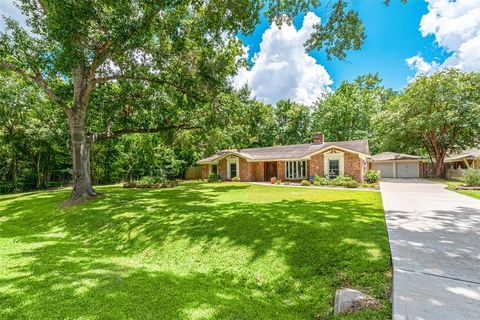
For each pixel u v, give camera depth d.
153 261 5.56
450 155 30.41
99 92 13.84
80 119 11.70
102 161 29.39
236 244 5.61
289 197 11.41
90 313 2.89
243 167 24.73
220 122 14.91
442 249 4.27
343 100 35.12
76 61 8.45
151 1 8.28
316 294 3.79
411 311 2.49
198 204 9.95
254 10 8.44
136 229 7.25
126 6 8.26
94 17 7.93
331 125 35.59
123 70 11.57
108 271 4.39
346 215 7.01
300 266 4.47
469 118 21.19
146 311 3.02
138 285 3.80
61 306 3.02
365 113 34.19
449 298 2.72
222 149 27.53
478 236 4.98
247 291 4.17
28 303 3.07
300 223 6.30
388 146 27.59
